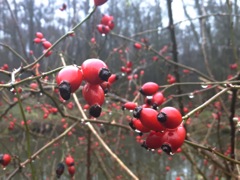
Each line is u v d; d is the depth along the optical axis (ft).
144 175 21.81
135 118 4.45
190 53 40.91
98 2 6.26
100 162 17.60
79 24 6.50
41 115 22.53
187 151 13.61
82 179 20.31
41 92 10.11
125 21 26.18
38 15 24.82
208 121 21.12
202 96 17.74
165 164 25.26
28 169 18.15
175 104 15.89
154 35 26.12
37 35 11.38
